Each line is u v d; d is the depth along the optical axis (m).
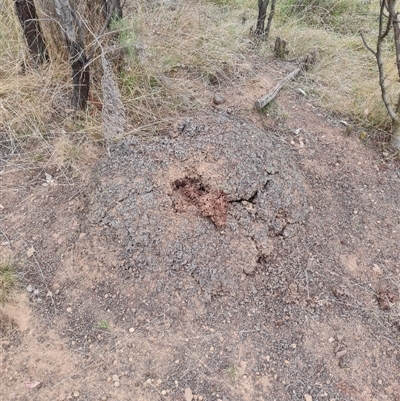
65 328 2.12
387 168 2.99
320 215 2.62
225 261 2.28
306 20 4.61
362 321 2.24
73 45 2.54
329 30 4.50
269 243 2.41
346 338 2.17
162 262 2.25
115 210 2.36
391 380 2.07
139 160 2.51
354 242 2.55
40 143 2.79
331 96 3.44
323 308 2.26
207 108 3.09
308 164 2.90
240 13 4.29
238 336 2.12
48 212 2.48
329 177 2.86
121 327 2.12
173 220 2.31
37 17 2.86
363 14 4.79
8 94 2.87
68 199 2.53
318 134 3.13
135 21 3.23
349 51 4.00
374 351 2.15
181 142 2.62
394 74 3.58
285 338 2.14
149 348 2.06
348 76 3.68
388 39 4.25
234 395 1.96
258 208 2.45
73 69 2.64
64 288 2.24
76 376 1.98
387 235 2.62
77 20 2.57
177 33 3.51
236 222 2.37
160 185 2.40
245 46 3.78
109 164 2.56
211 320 2.16
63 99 2.92
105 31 2.95
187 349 2.06
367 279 2.41
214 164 2.50
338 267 2.43
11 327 2.11
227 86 3.32
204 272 2.25
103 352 2.05
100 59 2.92
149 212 2.33
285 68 3.64
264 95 3.19
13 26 3.12
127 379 1.97
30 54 2.96
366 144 3.13
